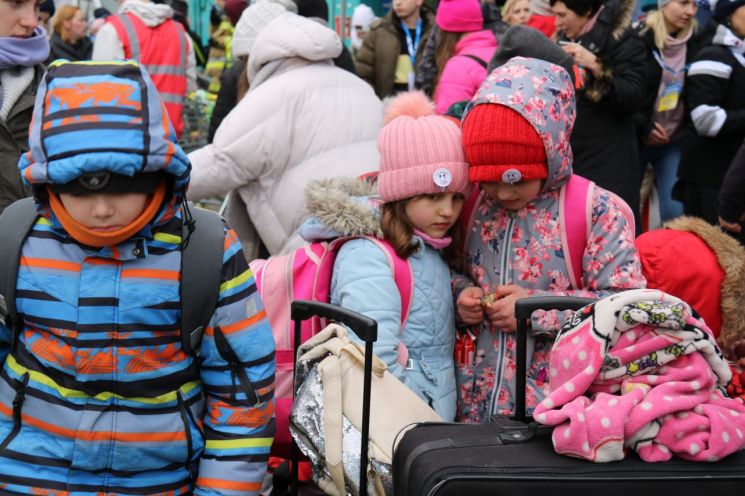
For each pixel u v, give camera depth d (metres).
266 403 2.45
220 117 7.12
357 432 2.69
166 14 8.65
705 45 6.27
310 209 3.46
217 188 4.54
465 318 3.40
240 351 2.40
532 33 3.65
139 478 2.36
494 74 3.22
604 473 2.27
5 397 2.38
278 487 3.22
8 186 3.92
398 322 3.21
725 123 6.04
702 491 2.28
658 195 7.15
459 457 2.35
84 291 2.26
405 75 7.86
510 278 3.33
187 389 2.39
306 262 3.45
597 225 3.24
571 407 2.33
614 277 3.20
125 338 2.28
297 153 4.55
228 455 2.40
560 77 3.23
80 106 2.11
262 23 5.42
